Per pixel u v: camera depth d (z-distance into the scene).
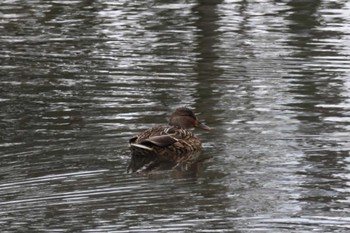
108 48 21.81
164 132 14.91
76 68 20.11
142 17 24.94
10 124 16.22
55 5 26.62
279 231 11.34
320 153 14.44
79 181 13.34
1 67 20.31
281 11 25.53
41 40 22.70
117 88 18.48
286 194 12.67
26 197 12.69
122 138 15.34
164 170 13.88
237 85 18.56
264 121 16.12
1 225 11.66
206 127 15.59
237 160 14.23
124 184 13.20
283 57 20.80
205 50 21.52
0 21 24.73
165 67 20.03
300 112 16.67
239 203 12.32
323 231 11.32
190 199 12.51
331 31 23.25
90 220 11.78
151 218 11.83
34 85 18.84
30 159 14.36
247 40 22.38
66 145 14.99
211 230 11.38
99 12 25.70
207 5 26.25
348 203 12.29
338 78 19.03
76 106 17.25
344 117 16.31
